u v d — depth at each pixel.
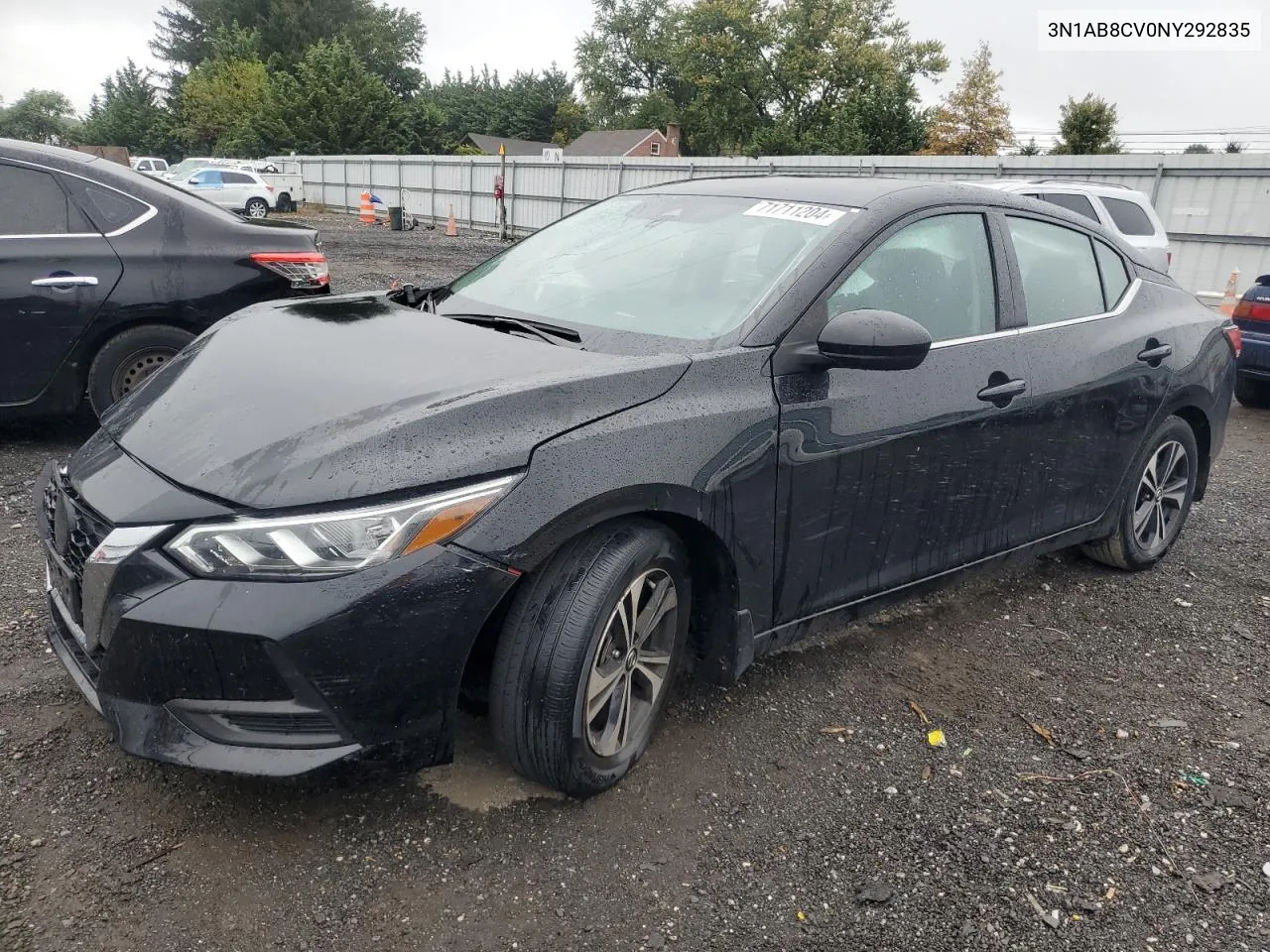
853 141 31.20
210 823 2.41
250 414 2.40
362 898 2.21
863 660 3.54
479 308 3.28
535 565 2.30
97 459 2.52
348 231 26.31
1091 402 3.78
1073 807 2.75
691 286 3.07
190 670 2.14
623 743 2.67
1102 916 2.33
